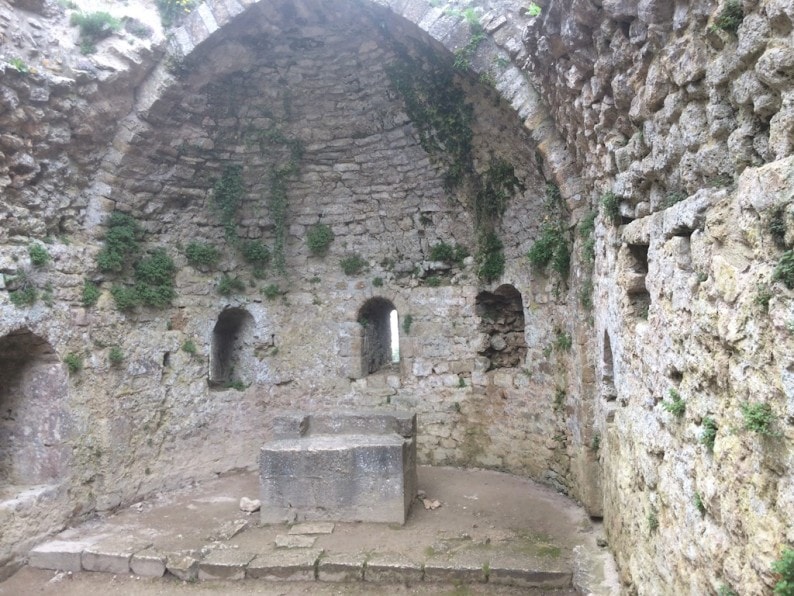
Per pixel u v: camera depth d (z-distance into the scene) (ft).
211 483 26.53
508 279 26.12
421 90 24.67
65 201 21.93
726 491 7.45
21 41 19.15
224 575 17.84
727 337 7.38
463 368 27.94
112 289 23.56
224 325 30.35
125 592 17.56
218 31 22.00
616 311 14.47
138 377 24.30
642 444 11.75
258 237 29.35
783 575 5.80
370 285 29.58
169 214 26.05
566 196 19.81
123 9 22.15
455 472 26.81
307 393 29.96
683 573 9.12
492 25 19.99
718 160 8.43
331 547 18.74
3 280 19.10
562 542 18.54
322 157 28.43
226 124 26.00
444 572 17.06
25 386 21.15
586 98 14.25
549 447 24.25
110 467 22.72
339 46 25.00
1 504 18.93
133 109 22.62
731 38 7.84
